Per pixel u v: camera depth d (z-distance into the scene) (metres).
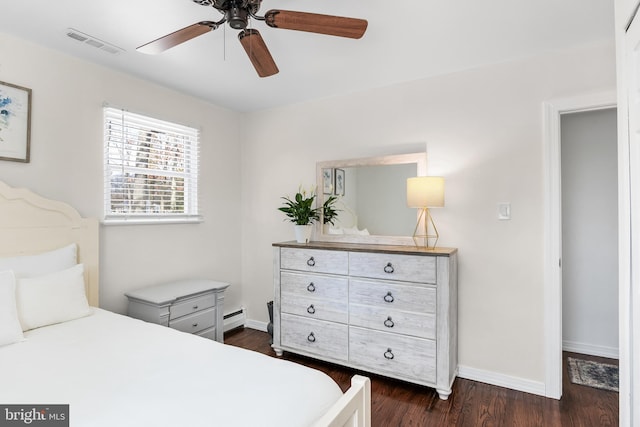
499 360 2.43
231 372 1.29
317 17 1.45
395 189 2.81
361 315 2.51
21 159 2.10
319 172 3.18
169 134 3.02
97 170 2.50
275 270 2.94
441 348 2.23
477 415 2.07
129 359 1.40
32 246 2.09
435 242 2.65
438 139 2.66
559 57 2.26
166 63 2.48
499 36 2.09
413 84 2.78
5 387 1.17
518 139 2.38
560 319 2.27
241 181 3.73
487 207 2.48
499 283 2.43
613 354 2.96
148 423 0.97
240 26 1.49
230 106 3.48
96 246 2.40
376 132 2.94
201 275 3.29
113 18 1.90
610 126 2.99
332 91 3.05
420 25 1.97
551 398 2.25
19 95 2.10
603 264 3.02
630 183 1.17
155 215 2.89
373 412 2.10
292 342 2.84
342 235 3.04
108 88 2.56
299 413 1.09
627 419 1.17
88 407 1.04
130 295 2.57
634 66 1.13
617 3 1.25
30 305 1.77
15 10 1.82
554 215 2.26
